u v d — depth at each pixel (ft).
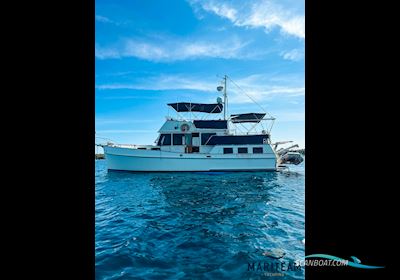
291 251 17.87
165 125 70.90
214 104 68.74
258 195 41.70
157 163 65.87
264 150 67.87
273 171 67.56
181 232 22.52
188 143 70.49
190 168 66.03
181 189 47.50
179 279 13.89
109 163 67.51
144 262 16.10
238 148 68.18
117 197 40.86
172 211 31.09
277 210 31.30
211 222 25.88
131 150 66.18
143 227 24.25
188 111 70.38
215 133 70.79
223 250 18.10
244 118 70.69
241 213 29.78
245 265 15.60
